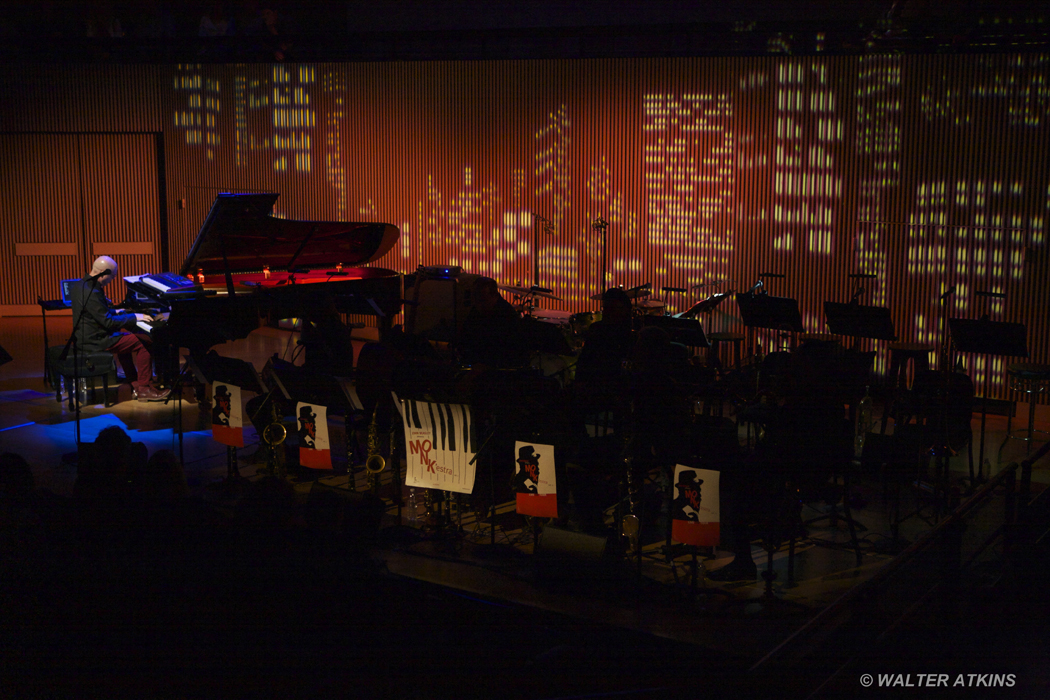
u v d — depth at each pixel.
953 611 3.77
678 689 3.40
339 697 3.09
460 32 10.46
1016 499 4.47
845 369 4.62
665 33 9.77
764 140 9.38
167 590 3.18
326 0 10.79
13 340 10.60
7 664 2.93
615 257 10.19
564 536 4.43
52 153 11.78
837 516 5.19
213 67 11.34
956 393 5.75
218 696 2.96
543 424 4.62
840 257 9.23
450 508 5.27
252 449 6.71
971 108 8.52
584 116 10.06
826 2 9.08
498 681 3.58
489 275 10.79
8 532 3.53
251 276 8.51
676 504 4.23
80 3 11.22
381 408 5.41
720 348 9.67
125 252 12.13
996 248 8.55
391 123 10.87
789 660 3.29
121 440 4.20
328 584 3.32
